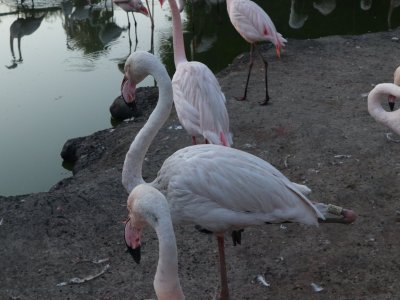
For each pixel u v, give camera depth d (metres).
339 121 5.62
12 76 8.61
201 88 4.20
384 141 5.11
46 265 3.66
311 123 5.59
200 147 3.16
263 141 5.30
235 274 3.51
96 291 3.43
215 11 12.00
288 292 3.34
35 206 4.30
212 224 3.05
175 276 2.10
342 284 3.37
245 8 6.02
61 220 4.12
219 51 9.76
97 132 6.15
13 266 3.66
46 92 7.92
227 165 3.01
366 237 3.78
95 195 4.45
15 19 12.10
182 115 4.30
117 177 4.76
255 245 3.78
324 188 4.39
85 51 9.85
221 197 2.98
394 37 8.33
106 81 8.29
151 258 3.70
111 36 10.57
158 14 12.12
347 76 6.91
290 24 10.78
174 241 2.06
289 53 7.84
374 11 11.66
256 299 3.30
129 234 2.34
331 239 3.79
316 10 11.80
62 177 5.68
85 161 5.60
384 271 3.45
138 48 9.94
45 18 12.02
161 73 3.22
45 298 3.38
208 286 3.42
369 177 4.50
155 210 2.07
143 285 3.46
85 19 11.85
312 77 6.95
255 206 3.00
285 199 3.02
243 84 6.87
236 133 5.50
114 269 3.61
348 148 5.02
